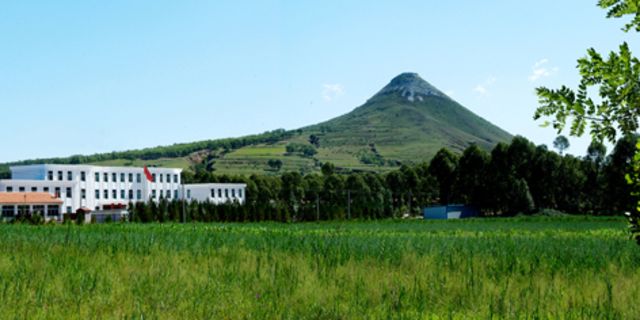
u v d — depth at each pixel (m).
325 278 16.61
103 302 12.96
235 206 96.62
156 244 26.50
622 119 5.45
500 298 13.26
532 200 110.06
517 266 19.77
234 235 37.03
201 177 158.75
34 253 21.97
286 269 17.64
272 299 13.42
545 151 116.31
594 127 5.54
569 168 114.62
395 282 15.88
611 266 20.08
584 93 5.52
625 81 5.38
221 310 12.41
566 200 115.69
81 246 26.42
